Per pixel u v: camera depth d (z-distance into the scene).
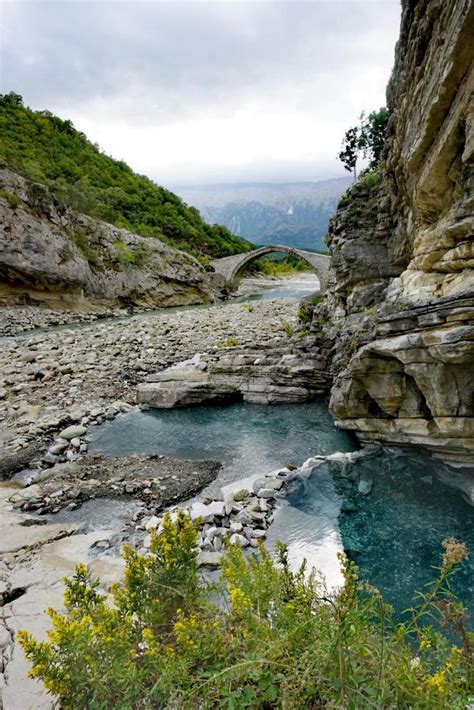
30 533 8.47
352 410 10.59
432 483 9.64
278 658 3.38
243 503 9.77
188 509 9.57
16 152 56.62
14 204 33.69
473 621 5.93
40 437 13.95
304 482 10.48
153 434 14.33
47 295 36.41
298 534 8.52
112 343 24.62
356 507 9.28
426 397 8.70
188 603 4.02
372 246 17.02
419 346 8.33
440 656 3.43
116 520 9.30
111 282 42.34
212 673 3.28
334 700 2.99
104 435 14.32
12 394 17.44
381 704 2.94
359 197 17.55
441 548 7.78
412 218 13.14
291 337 21.64
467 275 8.43
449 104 8.42
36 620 5.71
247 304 41.16
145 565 4.35
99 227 43.91
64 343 24.94
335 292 18.72
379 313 9.68
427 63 9.34
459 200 8.90
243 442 13.48
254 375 17.14
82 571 4.05
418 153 10.20
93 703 3.18
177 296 49.88
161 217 75.94
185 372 18.39
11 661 4.94
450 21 7.54
